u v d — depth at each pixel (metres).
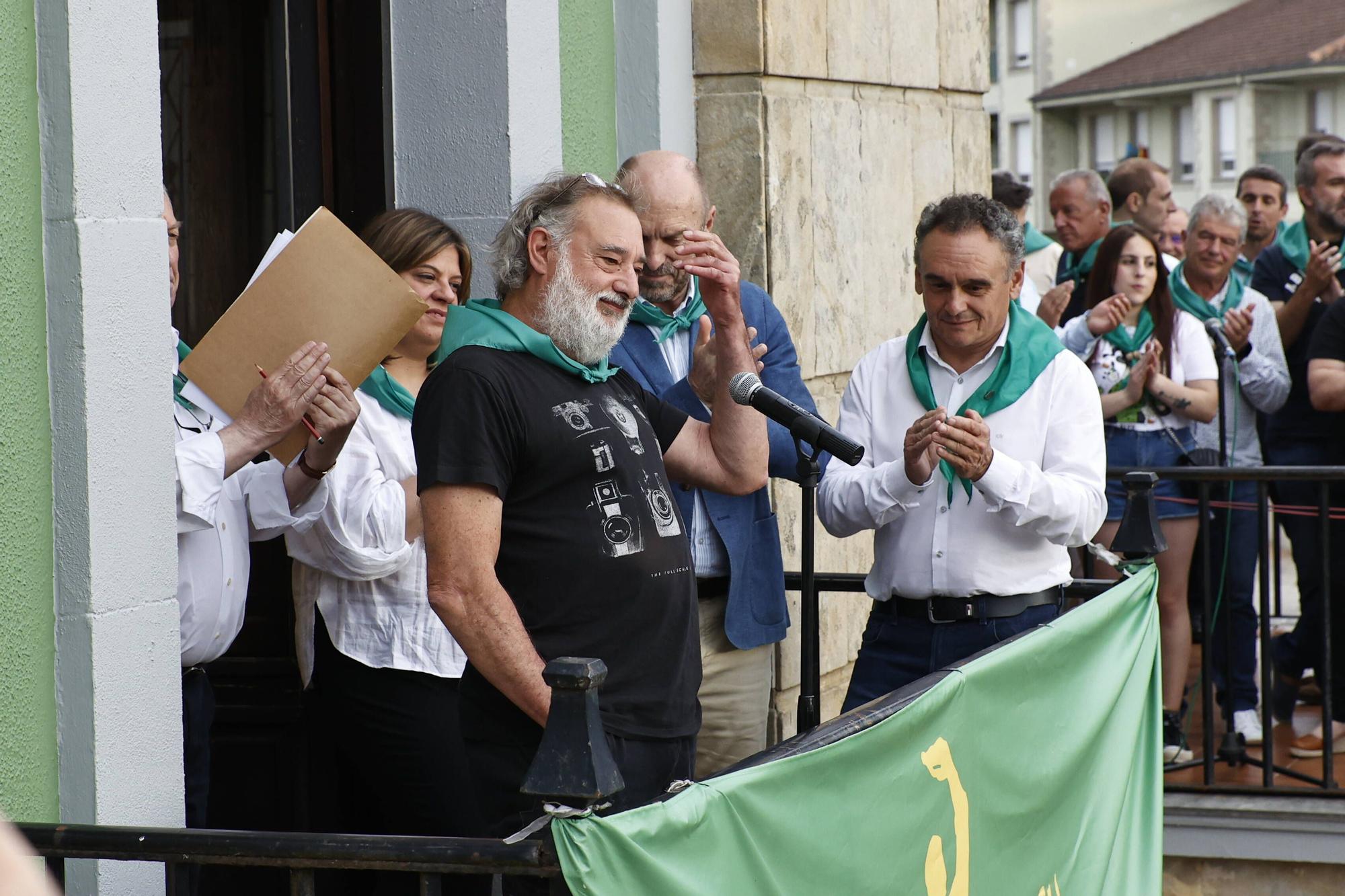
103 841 2.52
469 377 3.12
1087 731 3.95
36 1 3.05
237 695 4.86
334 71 5.03
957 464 4.12
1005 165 58.56
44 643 3.11
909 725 3.04
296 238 3.62
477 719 3.20
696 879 2.40
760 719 4.78
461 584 3.04
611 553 3.15
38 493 3.09
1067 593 4.50
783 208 6.21
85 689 3.13
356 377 3.66
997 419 4.39
